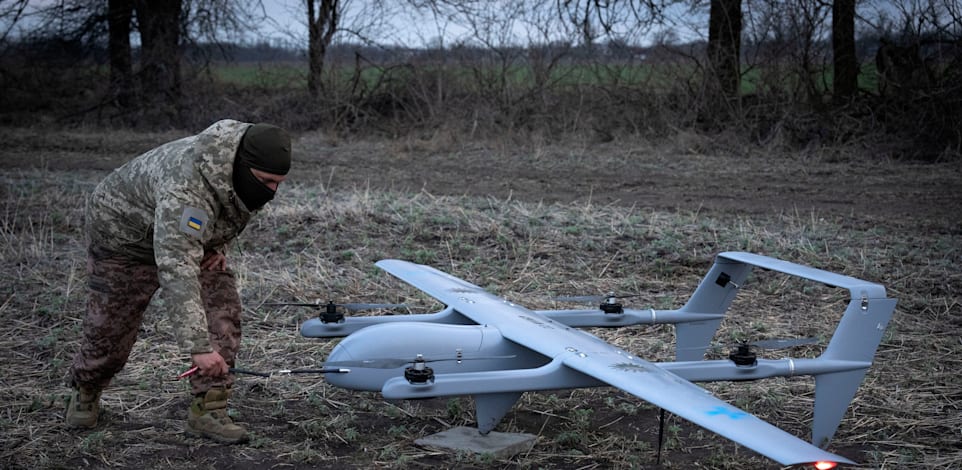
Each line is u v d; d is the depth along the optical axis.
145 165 3.82
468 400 4.93
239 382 5.19
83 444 4.11
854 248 8.66
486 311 4.52
